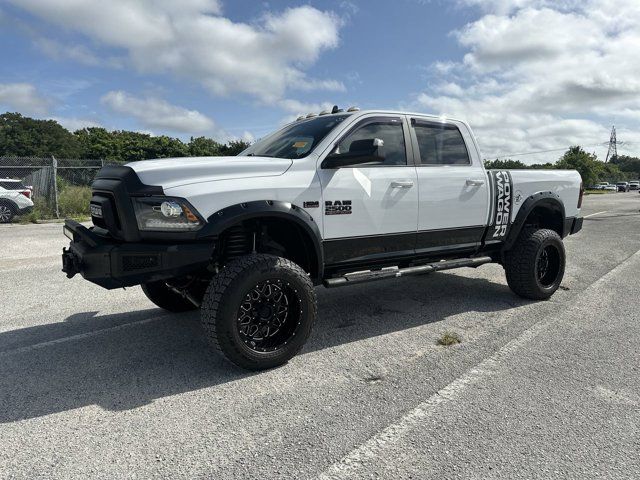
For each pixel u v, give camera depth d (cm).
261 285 336
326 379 335
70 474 227
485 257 514
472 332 435
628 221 1611
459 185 469
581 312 495
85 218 1508
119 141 7106
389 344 406
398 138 443
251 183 350
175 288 421
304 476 225
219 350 330
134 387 325
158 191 323
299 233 379
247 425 273
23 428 271
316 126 434
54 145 6944
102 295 586
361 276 406
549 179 554
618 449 245
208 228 325
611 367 351
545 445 249
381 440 255
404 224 434
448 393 310
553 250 541
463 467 230
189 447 250
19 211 1436
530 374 339
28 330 451
